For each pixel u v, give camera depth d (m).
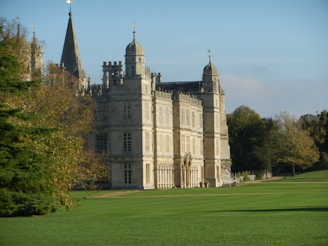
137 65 176.62
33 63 144.88
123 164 175.38
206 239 56.16
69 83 173.75
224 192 139.25
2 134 71.94
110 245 53.84
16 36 113.94
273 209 85.50
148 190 163.88
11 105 84.88
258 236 57.47
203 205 97.81
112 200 116.69
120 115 176.25
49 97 121.25
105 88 188.50
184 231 61.12
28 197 76.81
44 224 68.56
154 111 183.75
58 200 83.81
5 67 73.62
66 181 83.44
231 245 53.09
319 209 83.69
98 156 163.62
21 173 72.19
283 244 53.31
